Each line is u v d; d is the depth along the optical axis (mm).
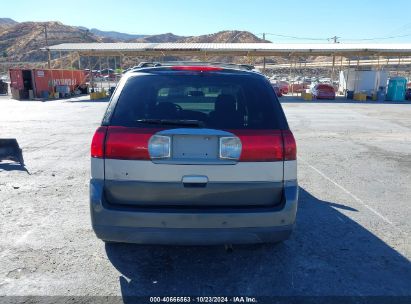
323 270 3461
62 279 3232
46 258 3592
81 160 7887
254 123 3057
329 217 4793
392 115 19172
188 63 3898
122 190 2986
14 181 6234
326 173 7078
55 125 13922
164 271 3400
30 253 3688
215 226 2969
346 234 4262
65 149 9125
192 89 3203
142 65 3705
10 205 5055
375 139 11273
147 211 2938
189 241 3010
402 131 13156
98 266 3463
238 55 37719
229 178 2977
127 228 2967
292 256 3717
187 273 3373
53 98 31219
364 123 15547
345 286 3203
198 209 2975
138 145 2926
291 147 3059
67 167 7250
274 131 3053
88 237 4066
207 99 3174
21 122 14859
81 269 3404
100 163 2980
